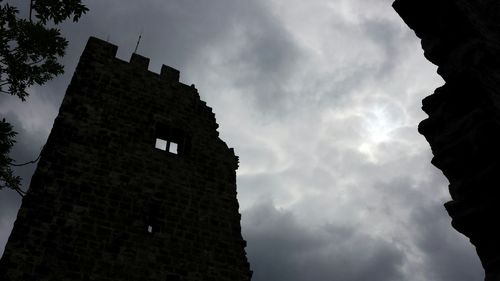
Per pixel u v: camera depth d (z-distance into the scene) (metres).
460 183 4.75
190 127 16.06
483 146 4.49
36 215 11.36
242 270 13.38
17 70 10.05
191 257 12.81
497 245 4.39
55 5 10.23
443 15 5.39
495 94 4.61
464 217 4.64
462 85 4.88
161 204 13.46
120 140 14.15
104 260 11.50
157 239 12.66
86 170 12.89
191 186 14.43
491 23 5.30
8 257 10.38
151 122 15.25
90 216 12.08
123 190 13.08
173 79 17.25
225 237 13.84
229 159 16.09
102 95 14.94
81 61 15.57
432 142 5.22
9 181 9.76
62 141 13.12
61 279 10.68
